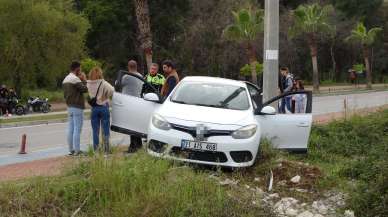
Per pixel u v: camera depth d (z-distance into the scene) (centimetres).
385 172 810
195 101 1023
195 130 908
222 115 951
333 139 1379
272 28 1404
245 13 4250
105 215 682
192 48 5331
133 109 1052
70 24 4178
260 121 1023
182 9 5500
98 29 5388
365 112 1933
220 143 901
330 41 7619
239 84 1098
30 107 3070
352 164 1022
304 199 838
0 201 691
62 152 1288
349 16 8506
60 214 686
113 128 1080
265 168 941
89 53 5316
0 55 3875
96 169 761
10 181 775
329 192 881
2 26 3806
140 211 673
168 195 696
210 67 5381
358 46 7781
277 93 1420
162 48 5406
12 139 1669
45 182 747
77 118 1102
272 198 821
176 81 1156
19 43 3838
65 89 1099
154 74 1229
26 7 3844
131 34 5544
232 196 750
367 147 1329
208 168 913
